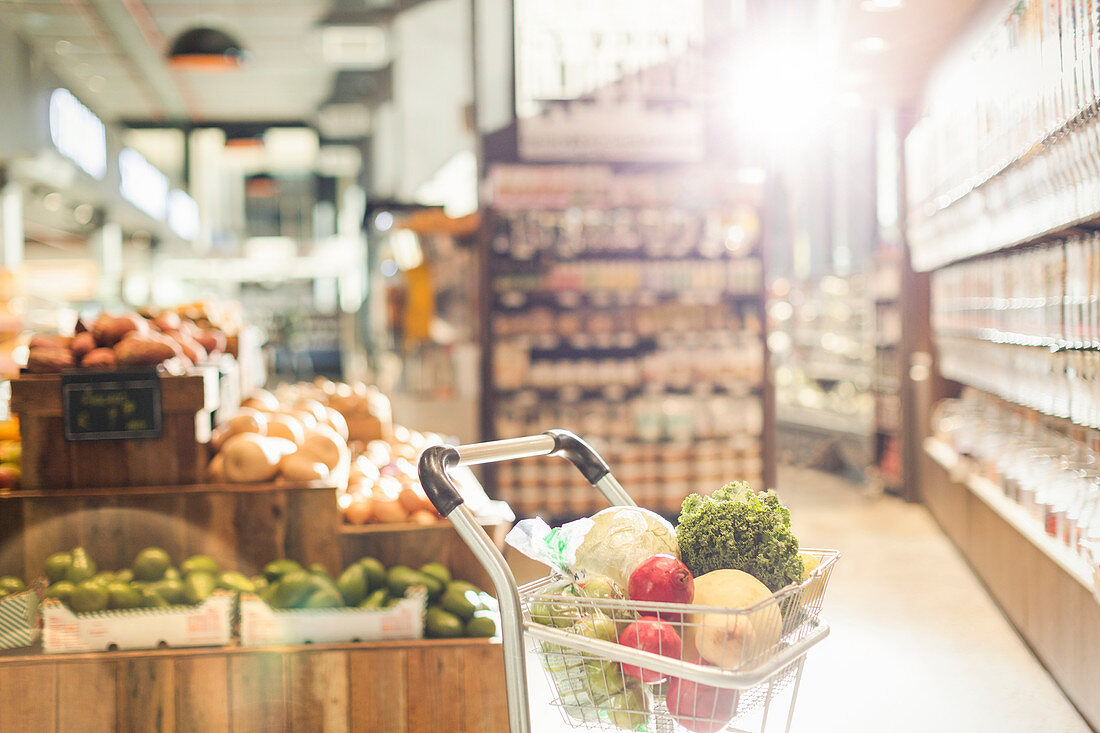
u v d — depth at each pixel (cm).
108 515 296
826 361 955
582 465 202
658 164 698
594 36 691
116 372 297
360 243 2214
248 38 1458
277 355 2200
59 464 299
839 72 571
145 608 275
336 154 2366
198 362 343
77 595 271
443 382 1076
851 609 454
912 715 330
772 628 154
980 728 319
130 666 267
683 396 688
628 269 681
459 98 1680
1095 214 313
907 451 729
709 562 173
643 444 673
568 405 681
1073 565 341
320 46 1505
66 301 1273
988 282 518
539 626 163
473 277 1052
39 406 296
